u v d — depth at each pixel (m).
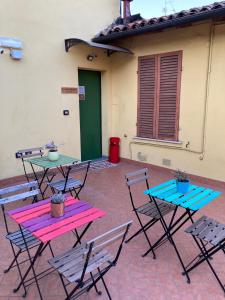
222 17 4.20
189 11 4.30
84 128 6.58
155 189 2.90
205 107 4.91
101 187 4.89
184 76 5.13
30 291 2.34
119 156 6.72
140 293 2.32
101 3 6.14
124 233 2.00
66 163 3.90
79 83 6.27
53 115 5.57
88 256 1.81
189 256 2.81
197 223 2.62
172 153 5.58
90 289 2.35
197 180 5.24
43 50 5.20
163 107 5.55
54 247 2.96
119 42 6.17
